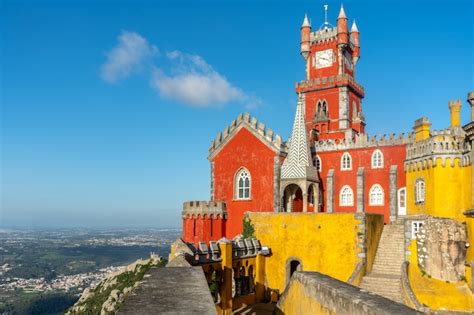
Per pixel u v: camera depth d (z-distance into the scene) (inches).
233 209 2549.2
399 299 1525.6
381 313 542.6
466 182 1809.8
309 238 1814.7
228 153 2608.3
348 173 2581.2
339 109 3026.6
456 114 2004.2
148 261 4244.6
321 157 2682.1
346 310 647.8
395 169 2405.3
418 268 1740.9
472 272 1641.2
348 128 2967.5
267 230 1900.8
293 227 1850.4
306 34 3243.1
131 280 3951.8
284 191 2469.2
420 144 2039.9
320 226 1801.2
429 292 1604.3
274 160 2440.9
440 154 1887.3
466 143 1827.0
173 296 538.9
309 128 3107.8
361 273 1660.9
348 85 3034.0
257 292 1760.6
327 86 3068.4
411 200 2119.8
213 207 2490.2
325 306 747.4
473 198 1728.6
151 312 459.2
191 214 2486.5
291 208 2445.9
